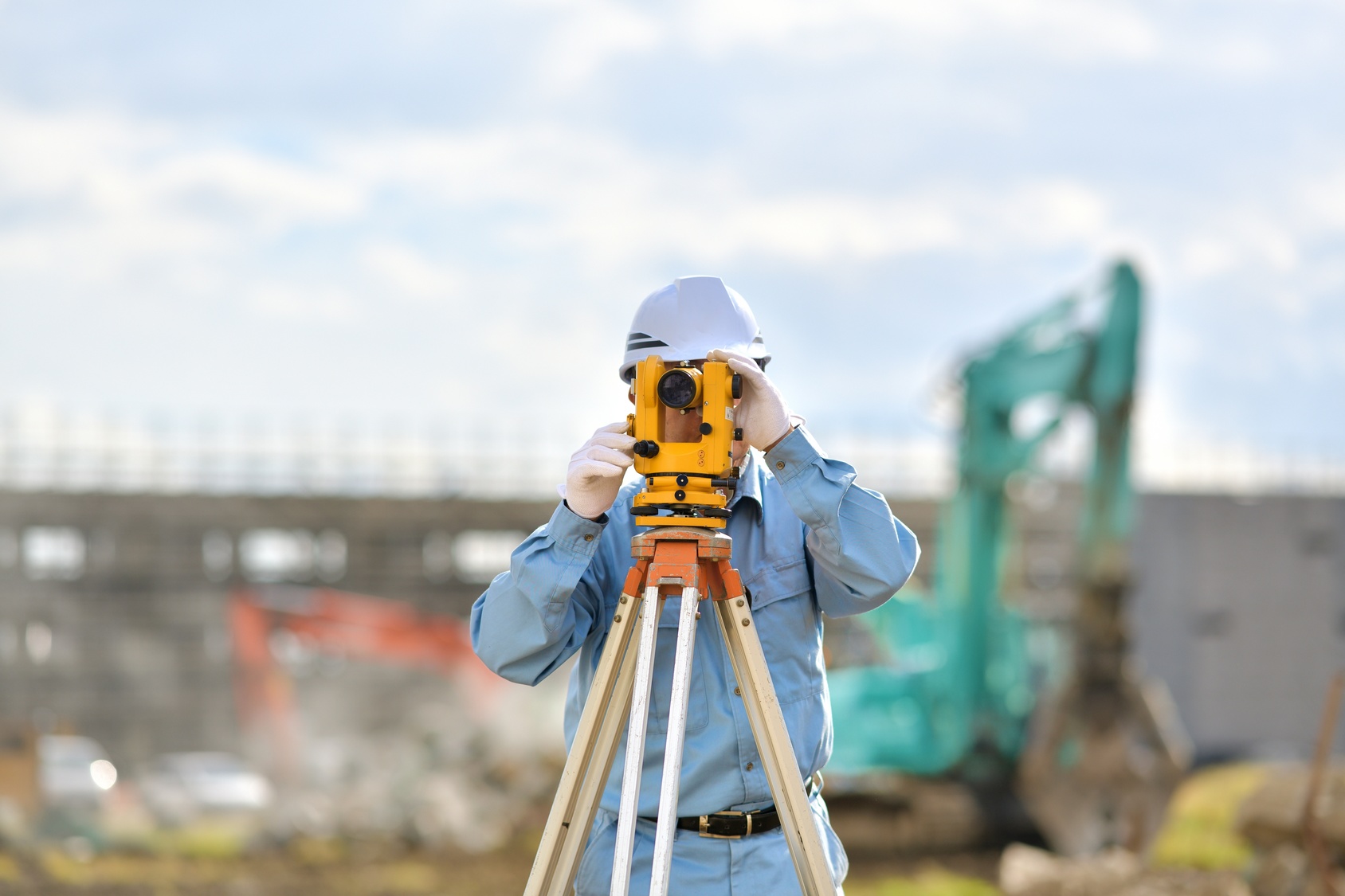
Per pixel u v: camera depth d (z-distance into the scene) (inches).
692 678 125.4
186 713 1240.8
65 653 1230.9
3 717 1209.4
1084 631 623.2
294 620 911.7
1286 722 1434.5
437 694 1238.3
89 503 1240.8
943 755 692.7
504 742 885.2
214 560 1270.9
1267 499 1459.2
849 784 676.7
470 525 1307.8
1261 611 1445.6
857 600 127.0
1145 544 1439.5
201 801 831.7
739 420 122.6
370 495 1291.8
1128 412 618.8
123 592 1246.3
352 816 733.3
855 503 123.3
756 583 128.0
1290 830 343.3
